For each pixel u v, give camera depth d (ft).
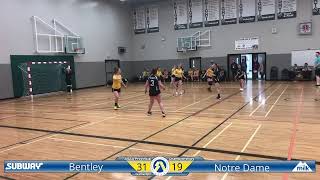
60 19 62.23
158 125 24.50
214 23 73.82
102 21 73.82
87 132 22.94
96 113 31.99
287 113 27.99
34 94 56.13
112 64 77.51
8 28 51.93
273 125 23.11
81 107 37.24
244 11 70.23
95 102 41.78
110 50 76.48
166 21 79.61
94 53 71.41
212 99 39.55
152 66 82.99
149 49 82.94
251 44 70.28
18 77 53.52
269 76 69.31
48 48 59.36
